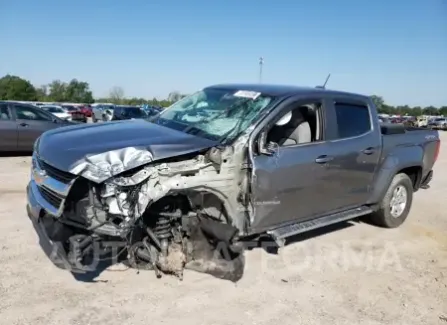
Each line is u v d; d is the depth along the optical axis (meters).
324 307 3.78
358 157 5.11
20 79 88.62
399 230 6.10
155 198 3.48
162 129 4.29
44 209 3.66
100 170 3.30
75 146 3.64
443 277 4.58
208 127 4.25
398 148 5.81
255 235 4.38
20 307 3.41
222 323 3.40
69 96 96.06
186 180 3.62
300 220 4.67
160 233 3.82
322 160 4.61
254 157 4.02
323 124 4.80
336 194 4.96
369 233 5.85
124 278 3.97
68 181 3.38
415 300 4.04
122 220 3.37
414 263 4.92
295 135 4.66
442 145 22.05
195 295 3.78
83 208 3.42
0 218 5.36
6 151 10.56
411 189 6.25
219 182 3.80
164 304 3.60
